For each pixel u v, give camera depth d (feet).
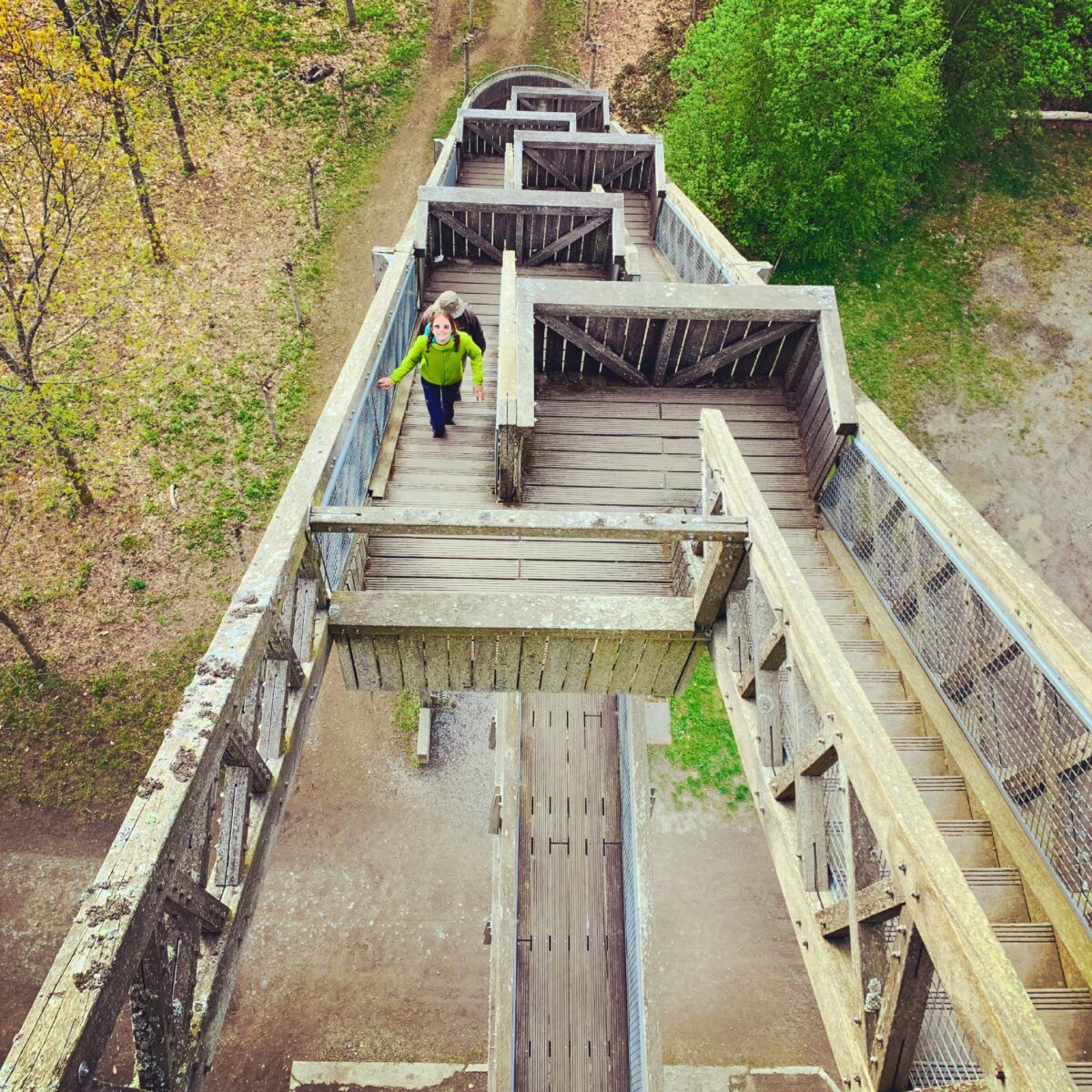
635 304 20.44
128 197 57.00
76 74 41.63
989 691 13.42
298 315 53.88
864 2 53.31
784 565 11.35
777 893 37.96
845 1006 9.11
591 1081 23.68
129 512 45.16
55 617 42.04
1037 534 57.88
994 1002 6.12
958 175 74.02
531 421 18.25
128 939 6.55
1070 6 69.92
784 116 58.39
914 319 66.95
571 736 27.99
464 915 36.60
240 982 34.42
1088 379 64.59
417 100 72.23
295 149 65.31
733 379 22.81
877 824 8.22
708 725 42.34
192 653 41.81
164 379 50.08
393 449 21.26
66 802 38.09
